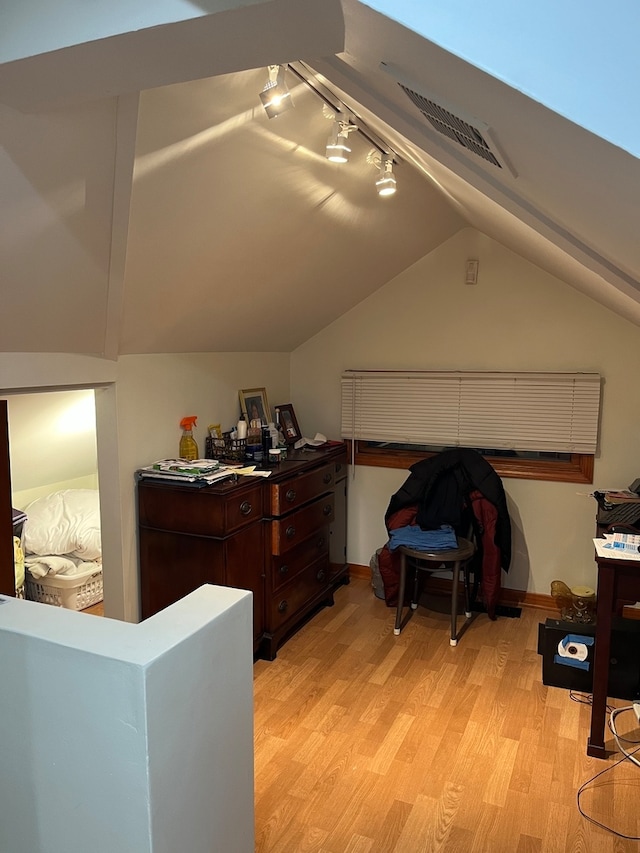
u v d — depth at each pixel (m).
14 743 1.39
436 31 0.74
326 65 1.36
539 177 1.12
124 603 2.98
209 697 1.42
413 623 3.60
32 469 4.04
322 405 4.30
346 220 2.78
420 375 3.95
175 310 2.68
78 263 1.98
